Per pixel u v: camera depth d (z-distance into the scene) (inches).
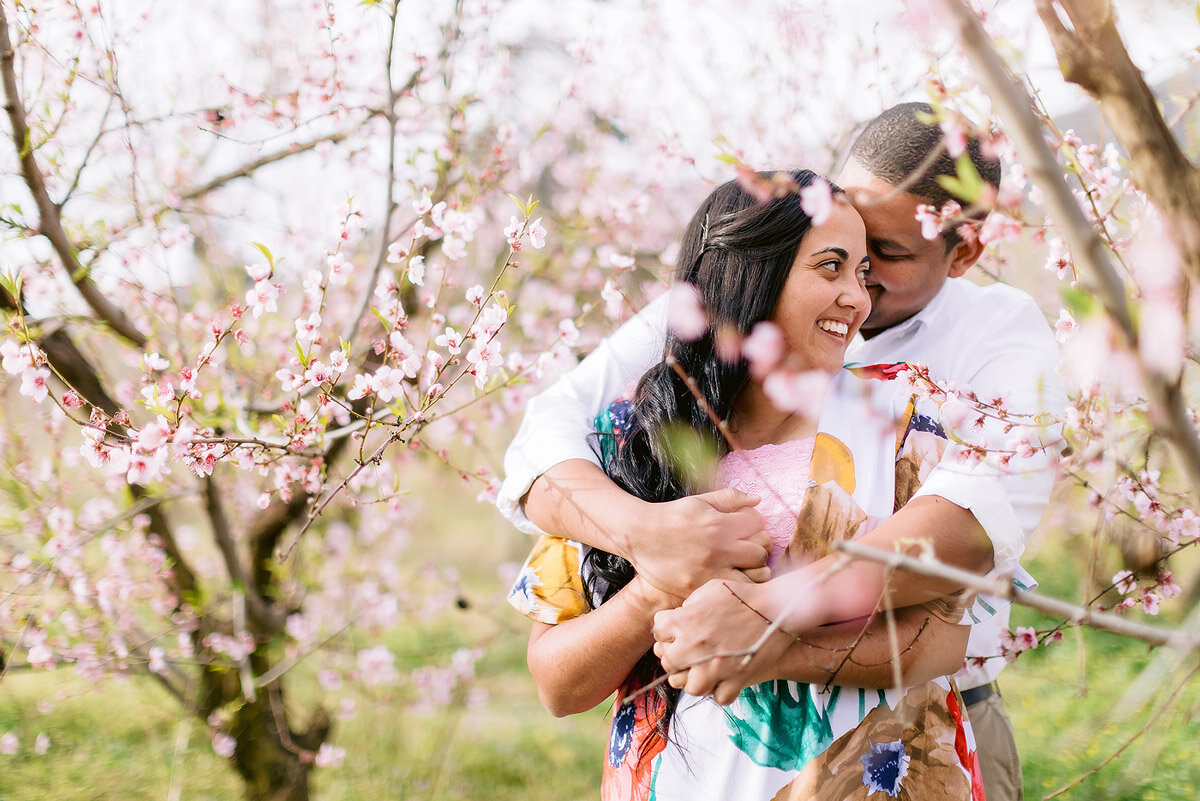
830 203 46.6
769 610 45.6
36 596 104.5
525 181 148.8
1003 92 26.8
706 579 47.2
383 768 161.0
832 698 48.2
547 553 57.1
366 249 125.1
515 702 211.5
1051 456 51.4
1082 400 44.1
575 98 151.1
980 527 47.3
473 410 120.9
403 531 177.9
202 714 119.7
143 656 117.1
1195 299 28.9
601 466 57.9
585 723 203.9
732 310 52.4
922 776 47.5
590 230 146.1
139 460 64.4
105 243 91.2
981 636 69.7
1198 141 45.4
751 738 49.2
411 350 68.6
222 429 88.0
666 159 141.4
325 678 146.5
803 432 54.2
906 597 46.0
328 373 68.7
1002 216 45.7
